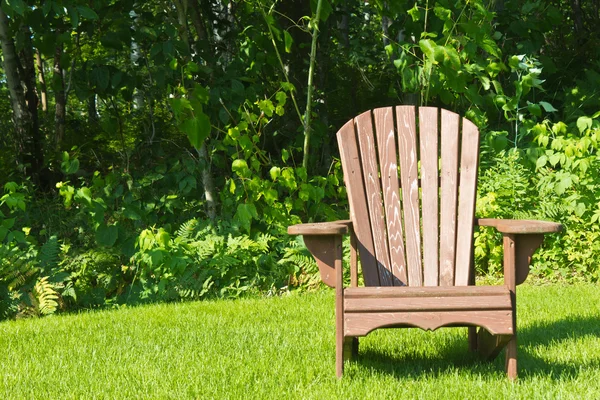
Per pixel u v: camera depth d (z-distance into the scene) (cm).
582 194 623
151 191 694
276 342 404
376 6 709
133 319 500
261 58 699
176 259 598
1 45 822
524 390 290
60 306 595
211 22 840
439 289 310
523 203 644
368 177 372
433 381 311
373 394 292
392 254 366
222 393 301
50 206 728
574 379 309
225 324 470
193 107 623
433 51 626
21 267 585
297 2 822
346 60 957
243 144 637
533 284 621
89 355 390
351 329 310
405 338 414
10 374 350
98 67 682
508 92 826
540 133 649
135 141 779
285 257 636
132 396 303
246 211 627
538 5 805
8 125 900
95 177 682
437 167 372
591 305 499
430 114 376
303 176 650
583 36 1074
